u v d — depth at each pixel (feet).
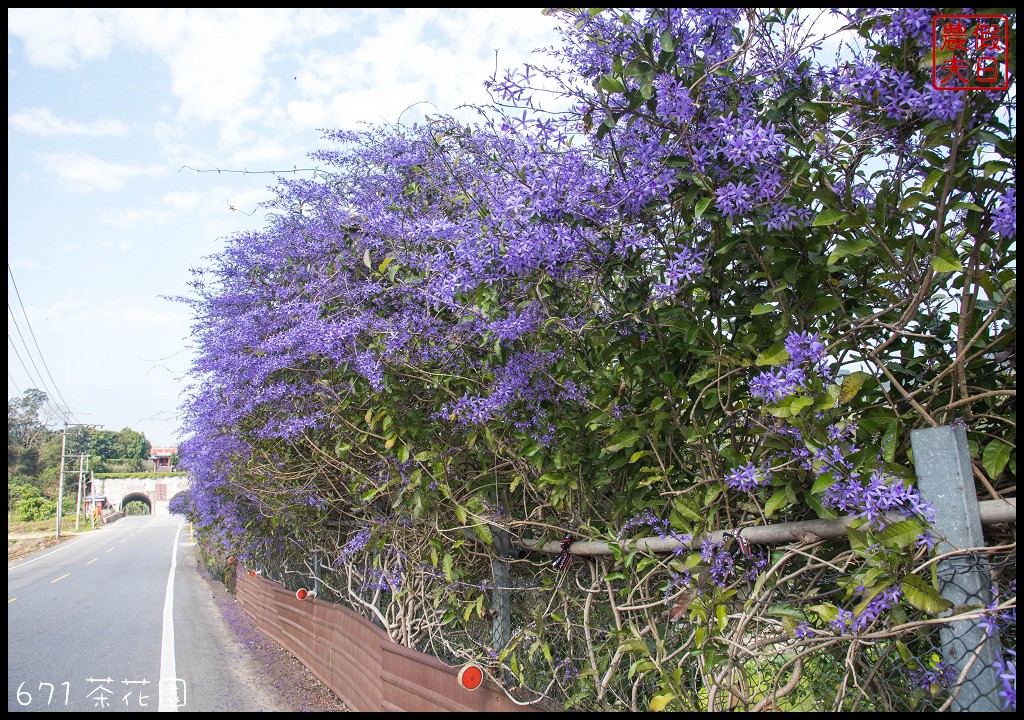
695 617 6.86
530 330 8.88
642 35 6.86
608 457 8.69
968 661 5.05
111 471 280.51
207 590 50.78
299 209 17.19
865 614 5.46
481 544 12.04
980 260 6.02
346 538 18.72
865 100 5.96
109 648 29.35
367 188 14.70
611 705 8.61
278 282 18.38
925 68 5.44
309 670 22.26
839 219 5.71
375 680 14.79
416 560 12.89
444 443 12.14
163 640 30.58
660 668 7.23
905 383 6.52
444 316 11.89
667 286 6.88
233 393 17.74
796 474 6.38
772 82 6.91
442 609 12.59
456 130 11.57
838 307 6.41
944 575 5.21
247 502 24.57
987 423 5.96
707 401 7.27
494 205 8.65
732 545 7.11
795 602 6.30
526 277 8.45
